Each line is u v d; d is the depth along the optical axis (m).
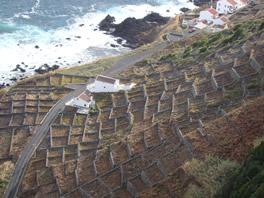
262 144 35.81
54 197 54.00
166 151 51.94
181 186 42.06
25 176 61.28
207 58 82.31
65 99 84.38
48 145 68.25
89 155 62.06
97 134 68.94
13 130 74.31
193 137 49.41
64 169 60.00
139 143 57.69
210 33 110.00
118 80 85.88
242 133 44.66
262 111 46.59
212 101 58.56
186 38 111.06
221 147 44.28
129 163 53.56
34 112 79.00
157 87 78.44
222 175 38.06
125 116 71.75
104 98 81.31
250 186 31.59
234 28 99.00
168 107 66.62
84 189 52.12
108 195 48.38
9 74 106.88
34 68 111.44
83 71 100.12
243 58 68.50
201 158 44.50
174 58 95.75
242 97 55.22
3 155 68.06
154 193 43.19
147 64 98.25
